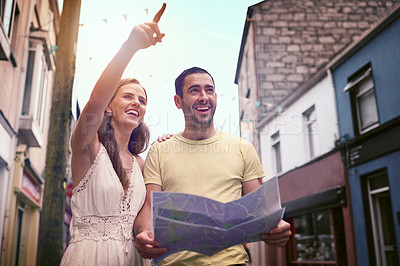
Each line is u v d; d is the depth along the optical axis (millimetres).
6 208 5371
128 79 1490
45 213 2926
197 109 1494
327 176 6547
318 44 7500
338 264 6336
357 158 5953
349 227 6090
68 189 3971
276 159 6520
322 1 7594
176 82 1562
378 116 5594
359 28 7414
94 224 1281
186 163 1458
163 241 1048
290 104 6883
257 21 7453
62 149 2955
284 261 6863
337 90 6578
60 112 2943
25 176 6250
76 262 1236
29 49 6074
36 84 6031
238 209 1098
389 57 5395
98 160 1312
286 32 7355
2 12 4555
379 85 5602
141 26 1188
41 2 6301
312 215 7098
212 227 1013
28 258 7309
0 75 4793
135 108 1435
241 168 1487
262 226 1062
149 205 1433
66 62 2916
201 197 1073
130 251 1318
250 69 7234
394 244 5359
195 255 1330
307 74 7195
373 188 5793
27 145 6316
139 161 1575
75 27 2920
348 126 6262
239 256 1369
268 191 1131
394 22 5324
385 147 5371
